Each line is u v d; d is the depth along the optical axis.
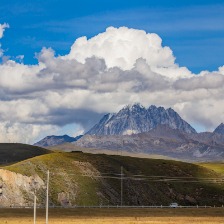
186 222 175.75
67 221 176.50
